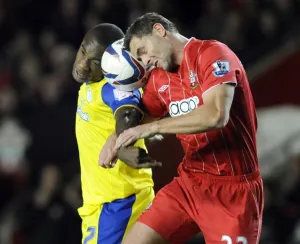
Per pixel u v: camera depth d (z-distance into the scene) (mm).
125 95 14891
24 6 39406
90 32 15297
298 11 33344
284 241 25969
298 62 26250
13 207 33156
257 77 26344
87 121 15719
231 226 14578
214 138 14555
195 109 13617
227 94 13641
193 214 14906
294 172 26609
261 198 15000
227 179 14727
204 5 35500
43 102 35125
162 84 14750
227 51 14203
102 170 15742
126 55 14688
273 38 31641
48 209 27922
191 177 15062
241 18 32906
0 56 37875
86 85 15719
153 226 14930
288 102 26406
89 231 16094
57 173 28203
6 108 34938
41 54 37031
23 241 29547
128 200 15844
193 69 14273
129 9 34969
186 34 33719
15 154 34031
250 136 14734
